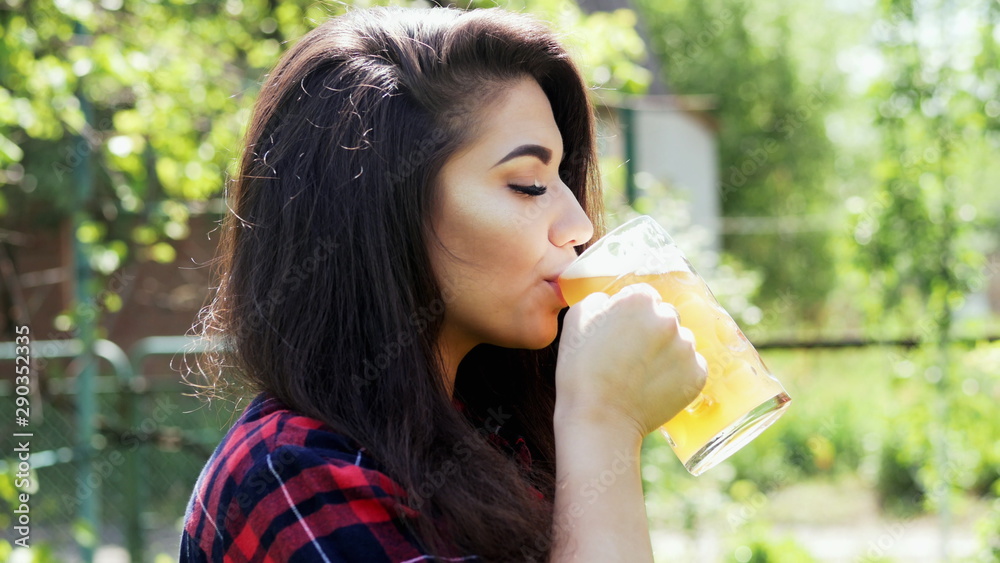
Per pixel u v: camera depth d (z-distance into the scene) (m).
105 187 4.02
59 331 4.12
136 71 3.27
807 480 7.83
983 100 4.21
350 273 0.99
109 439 4.17
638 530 0.90
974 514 5.82
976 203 4.79
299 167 1.02
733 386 1.13
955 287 4.35
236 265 1.08
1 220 5.69
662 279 1.13
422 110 1.01
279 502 0.86
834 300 13.01
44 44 3.23
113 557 5.12
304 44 1.10
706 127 14.51
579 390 0.96
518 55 1.07
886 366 4.98
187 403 4.92
